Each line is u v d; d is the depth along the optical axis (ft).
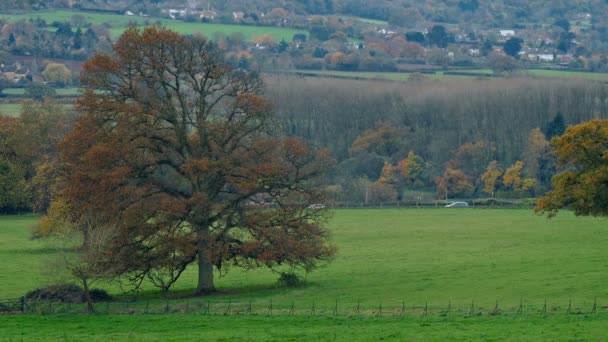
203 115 435.53
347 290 435.53
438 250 592.19
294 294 425.28
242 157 425.69
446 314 356.79
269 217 426.51
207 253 410.52
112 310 379.55
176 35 427.33
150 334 316.40
